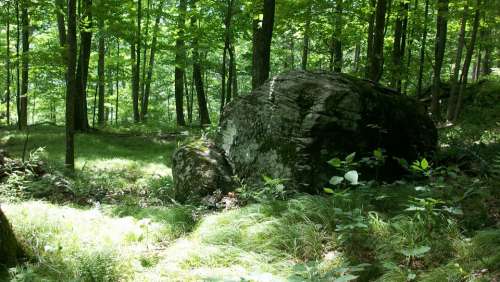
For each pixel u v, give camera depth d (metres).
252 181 7.28
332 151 6.91
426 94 20.75
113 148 14.54
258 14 13.70
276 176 6.97
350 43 18.97
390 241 4.61
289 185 6.77
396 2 14.49
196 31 17.75
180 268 4.62
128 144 15.88
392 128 7.46
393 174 7.43
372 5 13.88
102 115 25.02
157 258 4.92
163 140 17.00
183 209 6.50
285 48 25.11
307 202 5.68
